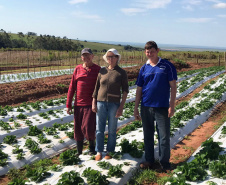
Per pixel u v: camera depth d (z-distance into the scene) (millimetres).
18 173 6219
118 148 7039
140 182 5320
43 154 7430
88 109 6254
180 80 24156
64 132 9234
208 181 4680
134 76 27109
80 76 6254
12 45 89250
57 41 93812
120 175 5328
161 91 5395
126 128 9398
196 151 6777
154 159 6211
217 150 5762
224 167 4855
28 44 100312
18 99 16109
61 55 59438
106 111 5848
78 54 59438
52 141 8305
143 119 5738
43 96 17812
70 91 6609
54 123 10117
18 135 9133
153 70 5414
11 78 23891
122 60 50281
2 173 6266
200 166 5242
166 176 5293
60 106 13836
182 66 37938
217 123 10461
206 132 9336
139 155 6168
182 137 8672
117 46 168750
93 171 4988
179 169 5023
